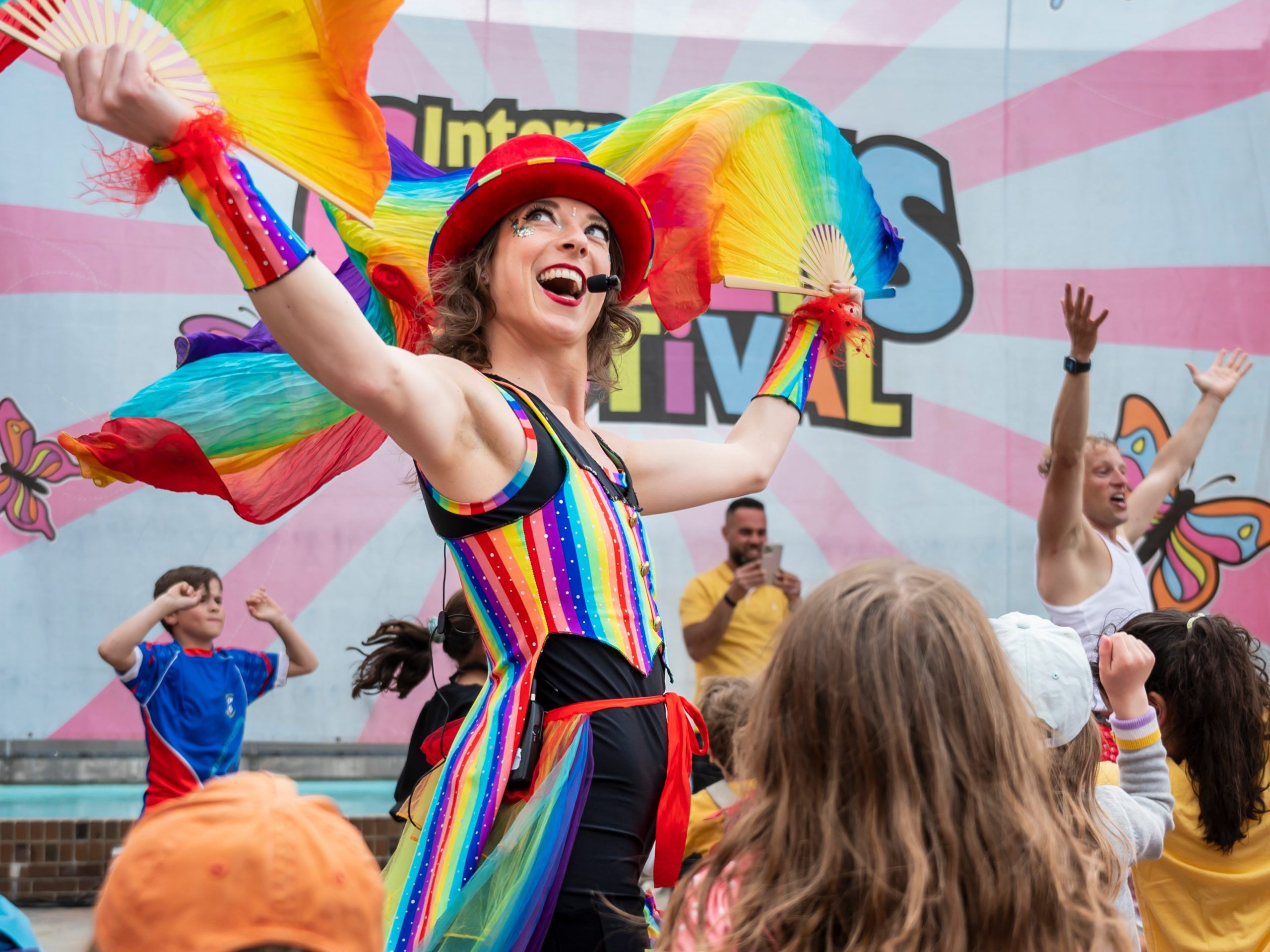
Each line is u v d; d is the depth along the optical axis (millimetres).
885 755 1163
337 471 2270
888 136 5363
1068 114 5438
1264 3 5488
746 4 5301
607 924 1579
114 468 2037
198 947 836
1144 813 1907
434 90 5074
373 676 3898
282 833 880
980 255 5391
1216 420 5426
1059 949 1149
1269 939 2271
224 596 4879
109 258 4832
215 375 2162
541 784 1627
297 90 1540
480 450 1695
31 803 4684
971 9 5422
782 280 2500
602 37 5188
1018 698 1234
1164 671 2309
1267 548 5395
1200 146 5457
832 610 1233
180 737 4316
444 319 1887
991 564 5309
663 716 1749
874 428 5312
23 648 4730
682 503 2201
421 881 1637
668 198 2393
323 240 4918
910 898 1112
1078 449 3592
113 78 1381
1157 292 5438
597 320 2055
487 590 1737
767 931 1161
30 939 1365
